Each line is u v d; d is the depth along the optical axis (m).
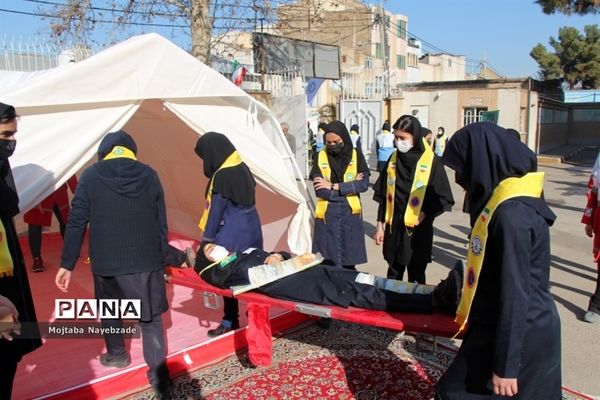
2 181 2.92
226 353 4.29
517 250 2.13
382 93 21.97
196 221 7.61
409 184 4.36
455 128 25.97
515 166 2.26
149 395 3.75
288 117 15.46
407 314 3.15
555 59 46.00
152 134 6.39
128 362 4.09
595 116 37.06
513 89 24.53
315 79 18.59
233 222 4.10
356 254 4.83
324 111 19.39
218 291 3.81
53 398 3.48
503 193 2.26
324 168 4.89
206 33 10.70
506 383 2.13
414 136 4.29
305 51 17.66
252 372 4.03
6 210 2.93
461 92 25.55
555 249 7.84
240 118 5.52
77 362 4.13
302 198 5.79
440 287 3.14
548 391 2.25
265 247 6.52
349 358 4.23
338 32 28.20
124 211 3.54
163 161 6.98
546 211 2.24
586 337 4.66
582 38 45.53
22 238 7.85
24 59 9.44
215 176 4.07
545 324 2.22
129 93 4.45
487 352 2.29
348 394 3.69
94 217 3.54
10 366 2.93
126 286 3.58
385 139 13.78
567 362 4.19
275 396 3.68
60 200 7.08
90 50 10.62
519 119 24.84
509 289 2.11
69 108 4.20
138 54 4.49
